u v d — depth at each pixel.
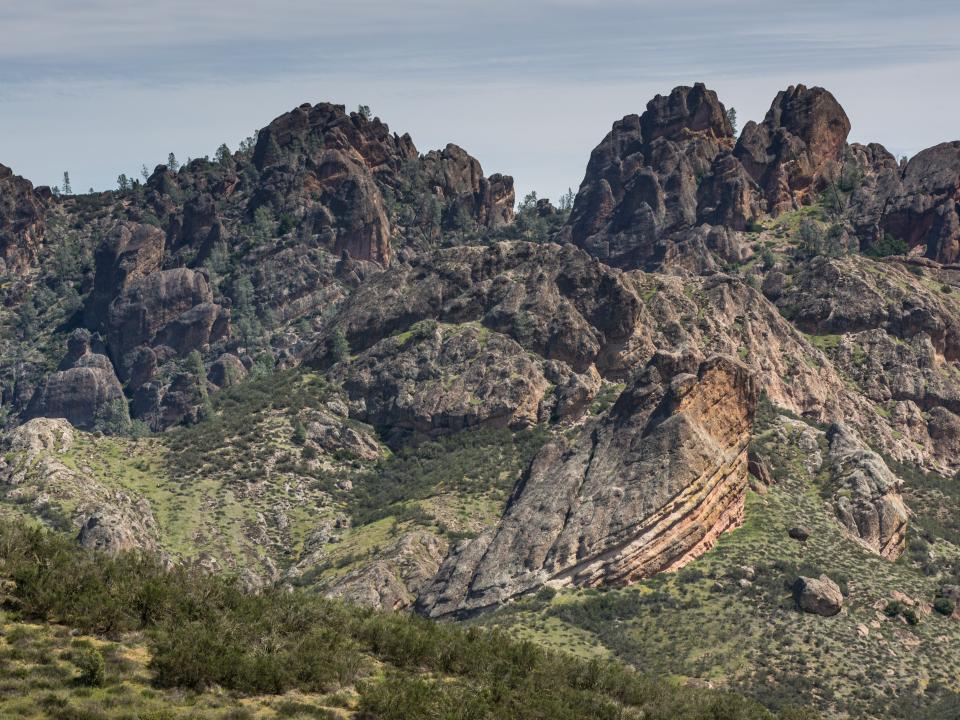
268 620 91.19
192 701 75.44
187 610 87.94
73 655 77.31
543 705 87.81
